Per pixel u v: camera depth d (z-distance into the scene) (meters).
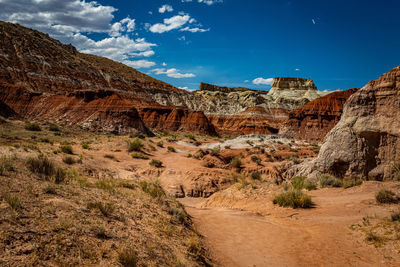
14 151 17.59
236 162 38.38
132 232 6.77
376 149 18.28
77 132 57.62
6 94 70.19
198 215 13.65
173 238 7.81
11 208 5.30
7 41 95.19
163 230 8.09
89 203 7.45
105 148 39.31
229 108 176.75
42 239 4.63
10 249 4.03
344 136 19.34
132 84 134.25
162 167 34.25
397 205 10.52
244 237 9.55
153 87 155.75
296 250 7.97
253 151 51.03
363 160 18.30
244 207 15.32
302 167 23.94
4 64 83.81
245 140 62.75
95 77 113.88
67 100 72.50
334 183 16.91
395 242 7.27
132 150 40.59
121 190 11.47
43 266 3.97
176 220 9.85
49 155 20.72
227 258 7.68
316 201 13.65
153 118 98.69
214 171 32.97
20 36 102.69
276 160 44.69
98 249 5.13
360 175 18.17
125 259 5.05
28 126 49.28
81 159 23.34
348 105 20.20
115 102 72.50
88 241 5.27
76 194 8.12
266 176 34.31
